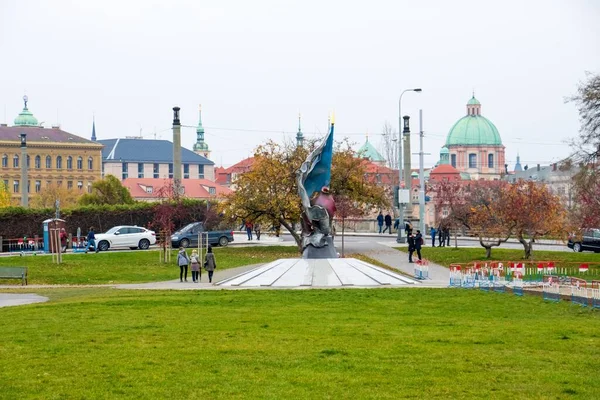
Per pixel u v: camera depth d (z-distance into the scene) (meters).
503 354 31.22
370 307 45.94
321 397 25.31
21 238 107.62
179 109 126.75
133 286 64.62
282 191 99.56
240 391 26.00
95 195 163.25
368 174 131.62
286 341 34.00
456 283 60.47
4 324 39.38
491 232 91.38
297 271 64.44
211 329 37.31
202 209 121.38
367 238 127.19
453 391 25.92
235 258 91.75
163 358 30.62
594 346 32.81
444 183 167.75
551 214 83.38
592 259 82.81
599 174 81.88
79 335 35.69
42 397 25.50
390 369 28.75
